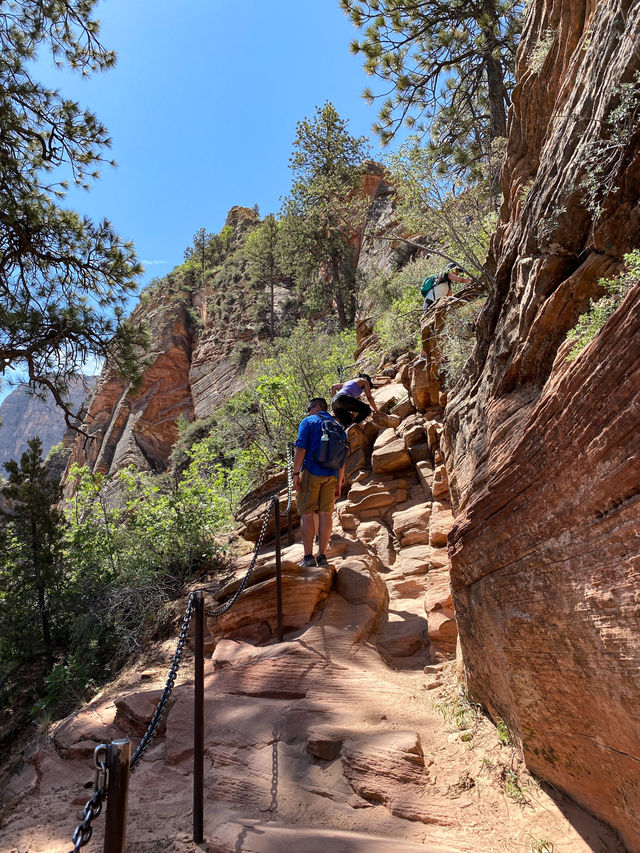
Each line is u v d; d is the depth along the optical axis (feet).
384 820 9.36
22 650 24.11
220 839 9.14
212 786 10.80
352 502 23.11
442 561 17.57
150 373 155.53
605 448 6.68
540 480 8.33
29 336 33.68
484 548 10.50
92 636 22.34
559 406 7.61
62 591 25.86
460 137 37.17
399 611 16.70
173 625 21.30
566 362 8.16
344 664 13.98
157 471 139.44
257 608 16.88
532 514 8.68
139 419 147.02
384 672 13.98
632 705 6.89
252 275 150.10
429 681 13.52
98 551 26.73
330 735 11.14
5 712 21.83
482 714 11.48
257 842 8.84
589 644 7.58
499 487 9.61
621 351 6.21
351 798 9.94
